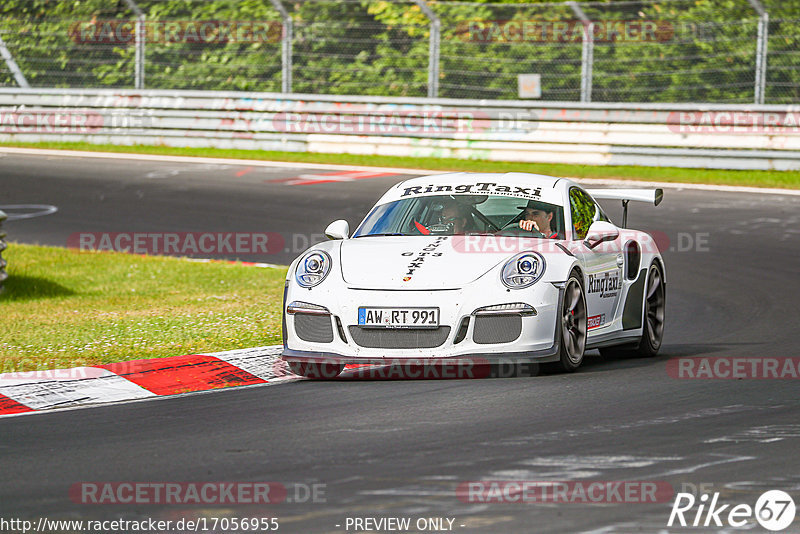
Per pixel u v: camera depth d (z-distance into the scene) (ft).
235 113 286.66
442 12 290.15
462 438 67.77
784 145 248.11
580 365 98.22
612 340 100.42
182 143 290.15
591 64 270.46
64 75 310.04
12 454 65.82
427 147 272.92
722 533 50.16
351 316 86.79
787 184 235.81
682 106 254.68
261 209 211.41
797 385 86.33
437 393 82.64
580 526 50.78
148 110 291.99
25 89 296.51
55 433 71.77
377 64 294.66
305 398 82.17
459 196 101.60
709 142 253.03
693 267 160.56
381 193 226.58
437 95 284.41
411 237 96.43
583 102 263.49
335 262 91.09
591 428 70.38
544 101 265.34
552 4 277.64
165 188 233.55
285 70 294.87
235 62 302.66
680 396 81.41
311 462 62.49
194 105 289.33
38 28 312.50
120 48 307.99
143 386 87.81
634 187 231.71
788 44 269.23
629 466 61.00
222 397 83.87
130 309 128.36
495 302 86.12
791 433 69.10
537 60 285.02
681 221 196.44
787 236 182.60
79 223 200.95
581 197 105.50
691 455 63.46
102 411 79.25
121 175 249.34
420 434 69.05
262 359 96.78
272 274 154.61
